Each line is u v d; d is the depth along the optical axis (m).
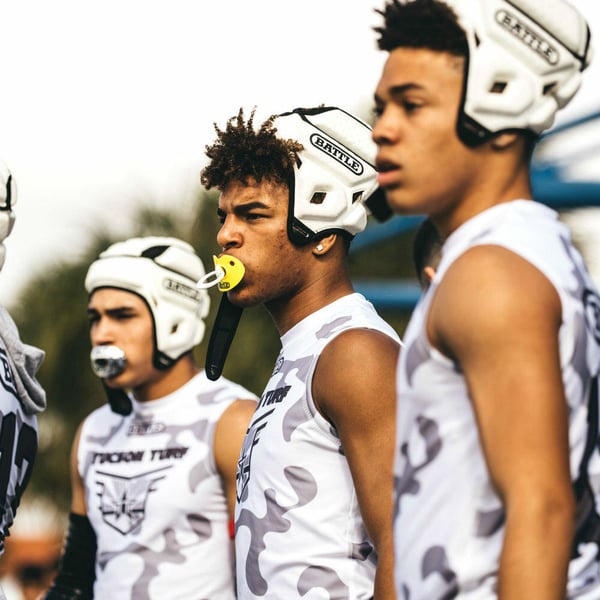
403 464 4.29
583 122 10.55
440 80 4.25
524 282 3.95
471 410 4.05
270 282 6.71
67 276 21.75
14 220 7.21
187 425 9.44
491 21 4.21
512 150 4.32
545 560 3.74
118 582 9.30
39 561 13.13
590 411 4.07
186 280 9.93
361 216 6.90
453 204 4.36
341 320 6.57
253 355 19.75
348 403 6.12
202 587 9.12
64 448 21.30
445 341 4.05
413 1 4.30
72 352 21.59
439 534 4.11
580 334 4.02
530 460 3.80
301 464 6.32
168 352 9.65
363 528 6.22
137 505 9.36
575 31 4.34
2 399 6.61
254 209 6.69
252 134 6.69
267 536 6.37
